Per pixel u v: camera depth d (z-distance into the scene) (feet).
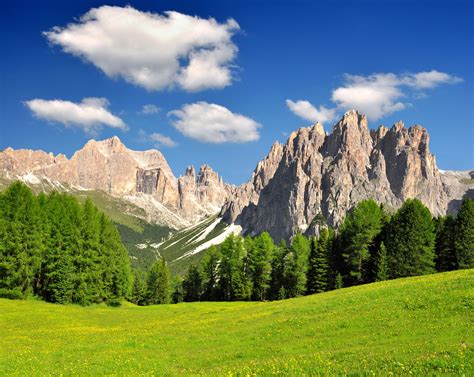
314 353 88.74
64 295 266.36
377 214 343.26
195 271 445.37
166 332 145.89
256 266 382.42
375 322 114.21
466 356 62.75
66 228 278.87
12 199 267.59
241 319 158.20
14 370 88.94
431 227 316.81
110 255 313.12
